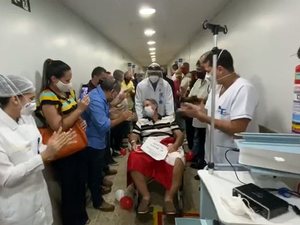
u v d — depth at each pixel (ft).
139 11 10.14
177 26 13.56
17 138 3.79
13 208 3.69
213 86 3.84
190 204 7.69
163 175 6.99
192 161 11.04
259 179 3.54
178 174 6.76
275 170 2.89
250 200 2.84
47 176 6.15
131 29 14.30
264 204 2.70
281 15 5.30
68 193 6.09
